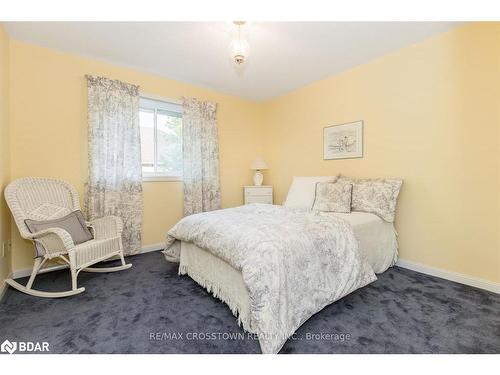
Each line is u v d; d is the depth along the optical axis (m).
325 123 3.33
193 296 1.94
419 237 2.44
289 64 2.88
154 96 3.16
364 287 2.07
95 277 2.32
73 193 2.52
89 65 2.73
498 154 1.96
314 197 2.92
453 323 1.54
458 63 2.15
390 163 2.65
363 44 2.44
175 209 3.42
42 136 2.49
